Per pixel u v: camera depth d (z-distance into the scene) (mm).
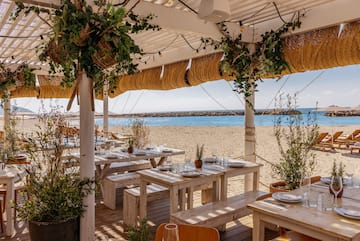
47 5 2709
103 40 2072
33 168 2967
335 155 9031
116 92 7777
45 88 7531
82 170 2836
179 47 5820
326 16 3621
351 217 1978
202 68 5359
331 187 2449
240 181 5812
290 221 2018
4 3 3432
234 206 3131
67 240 2676
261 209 2197
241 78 4234
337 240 1797
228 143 11867
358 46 3424
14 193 3588
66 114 3260
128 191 3633
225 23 4074
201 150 3748
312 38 3832
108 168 4750
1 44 5430
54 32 2045
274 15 4023
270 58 4031
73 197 2758
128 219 3588
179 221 2793
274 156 8148
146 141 6953
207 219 2770
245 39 4320
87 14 1995
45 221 2641
